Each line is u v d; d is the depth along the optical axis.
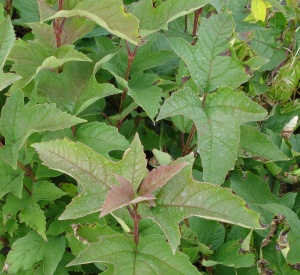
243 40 0.69
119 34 0.49
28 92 0.58
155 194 0.43
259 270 0.59
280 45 0.72
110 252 0.46
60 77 0.58
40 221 0.54
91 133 0.56
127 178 0.42
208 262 0.56
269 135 0.67
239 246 0.58
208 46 0.56
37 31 0.58
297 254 0.57
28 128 0.50
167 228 0.42
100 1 0.50
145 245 0.47
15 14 0.74
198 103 0.55
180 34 0.69
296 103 0.72
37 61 0.57
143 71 0.66
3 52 0.47
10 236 0.62
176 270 0.45
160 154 0.50
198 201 0.42
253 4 0.68
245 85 0.72
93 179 0.42
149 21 0.58
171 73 0.69
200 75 0.56
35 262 0.57
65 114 0.50
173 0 0.56
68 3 0.53
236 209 0.41
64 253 0.60
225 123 0.53
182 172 0.42
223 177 0.52
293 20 0.74
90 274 0.64
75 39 0.59
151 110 0.54
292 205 0.63
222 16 0.56
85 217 0.55
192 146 0.62
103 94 0.55
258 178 0.65
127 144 0.55
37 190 0.56
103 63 0.57
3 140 0.57
